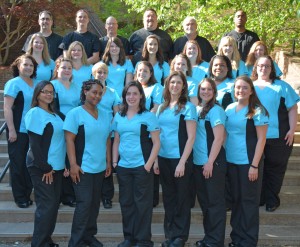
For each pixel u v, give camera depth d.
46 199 5.11
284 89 6.14
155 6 11.16
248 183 5.31
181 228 5.37
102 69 6.08
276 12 10.38
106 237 5.77
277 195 6.30
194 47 6.50
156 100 5.93
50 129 5.10
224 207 5.31
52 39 7.30
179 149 5.28
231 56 6.42
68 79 6.08
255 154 5.27
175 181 5.32
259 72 6.15
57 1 15.49
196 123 5.28
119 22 17.34
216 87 5.53
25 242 5.72
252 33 7.45
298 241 5.80
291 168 7.45
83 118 5.21
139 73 5.99
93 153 5.25
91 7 16.98
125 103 5.38
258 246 5.75
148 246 5.34
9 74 15.98
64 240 5.73
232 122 5.38
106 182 6.25
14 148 6.02
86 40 7.20
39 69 6.34
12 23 17.66
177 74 5.29
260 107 5.30
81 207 5.21
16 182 6.10
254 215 5.35
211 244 5.29
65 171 5.45
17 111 6.00
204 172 5.22
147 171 5.26
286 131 6.15
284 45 14.95
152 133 5.27
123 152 5.34
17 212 6.09
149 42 6.59
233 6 10.73
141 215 5.30
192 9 10.95
